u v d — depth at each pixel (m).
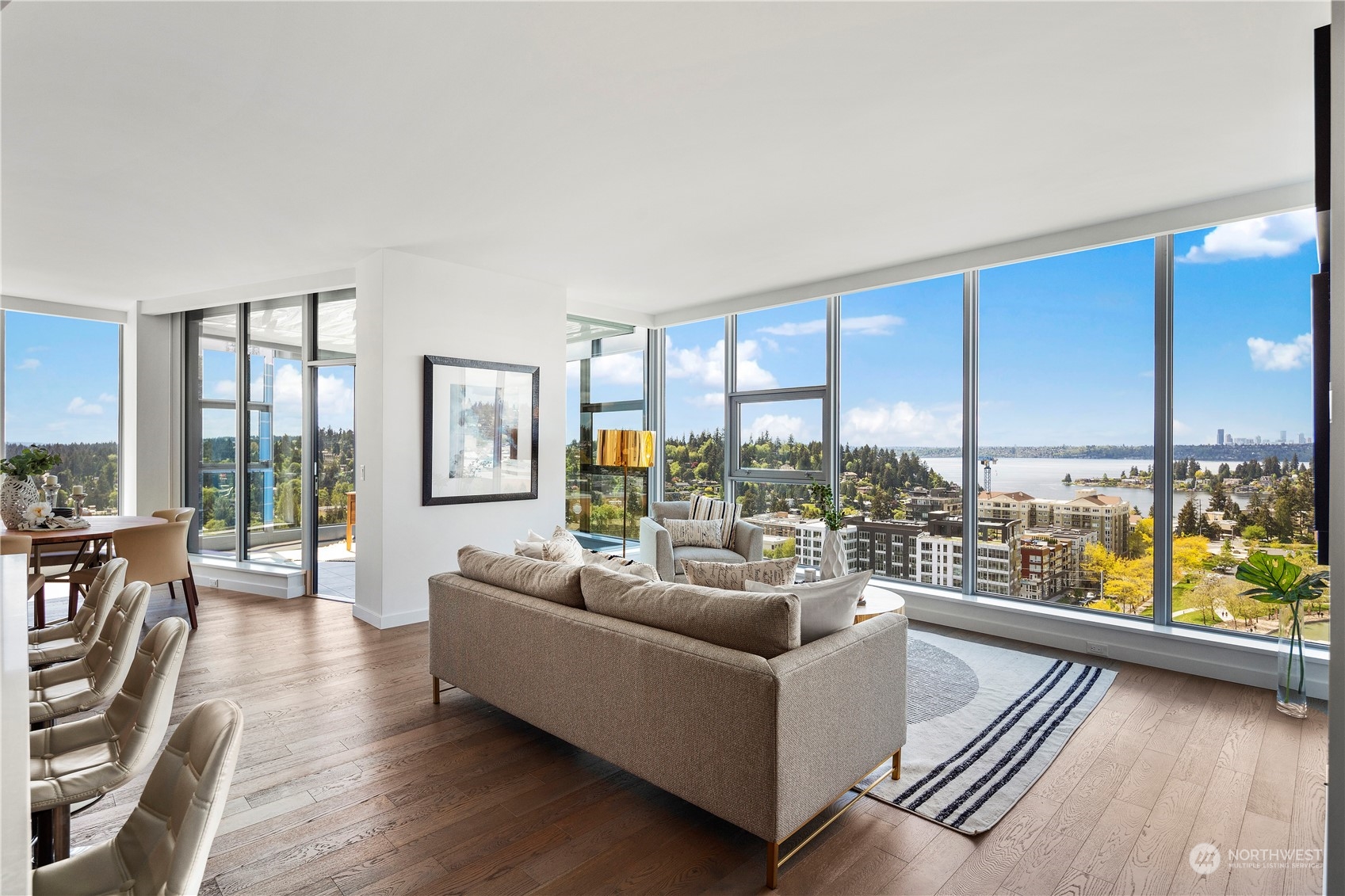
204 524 6.30
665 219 3.99
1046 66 2.41
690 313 6.54
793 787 2.03
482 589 3.08
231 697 3.39
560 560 3.41
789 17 2.12
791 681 2.01
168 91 2.53
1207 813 2.37
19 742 0.73
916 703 3.36
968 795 2.49
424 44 2.25
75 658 2.27
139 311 6.20
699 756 2.16
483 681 3.04
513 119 2.78
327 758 2.75
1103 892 1.96
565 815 2.36
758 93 2.58
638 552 6.93
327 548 5.76
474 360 5.04
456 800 2.44
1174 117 2.79
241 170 3.27
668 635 2.32
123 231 4.19
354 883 1.98
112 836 2.23
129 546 4.25
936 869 2.07
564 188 3.53
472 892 1.95
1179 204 3.75
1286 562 3.23
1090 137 2.96
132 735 1.59
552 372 5.57
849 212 3.90
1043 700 3.38
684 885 1.99
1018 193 3.60
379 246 4.52
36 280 5.38
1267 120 2.81
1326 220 1.89
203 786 1.04
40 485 4.96
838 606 2.37
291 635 4.48
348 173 3.32
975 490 4.79
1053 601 4.44
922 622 4.87
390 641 4.33
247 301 5.71
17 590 0.79
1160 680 3.68
